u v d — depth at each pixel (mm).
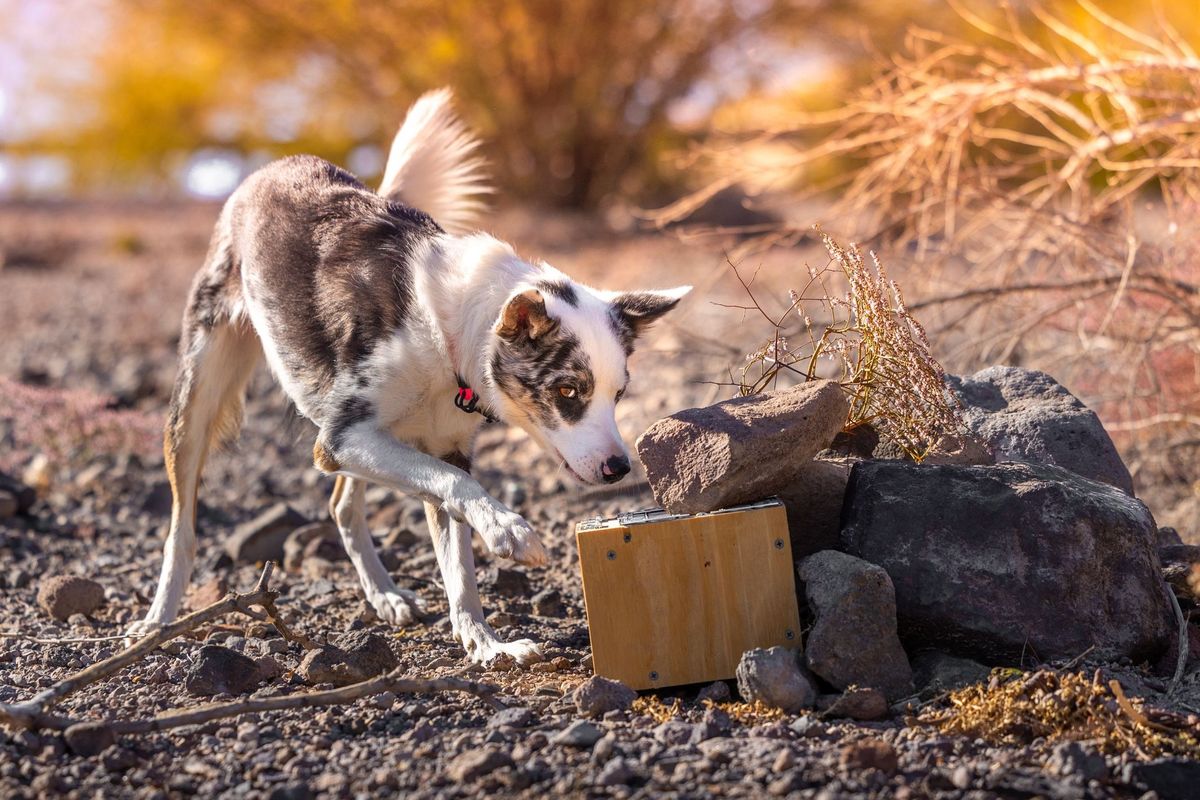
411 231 4363
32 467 7180
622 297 4324
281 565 5688
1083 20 8008
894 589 3479
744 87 18484
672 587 3553
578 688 3379
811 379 4152
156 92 23531
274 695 3596
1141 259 5906
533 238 17500
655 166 20719
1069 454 4223
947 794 2760
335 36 19672
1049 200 6453
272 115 22922
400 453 4039
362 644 3760
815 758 2920
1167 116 5766
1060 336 6477
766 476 3527
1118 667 3451
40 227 20375
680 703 3439
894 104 6488
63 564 5730
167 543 4770
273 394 9352
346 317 4188
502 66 19562
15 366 10258
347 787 2895
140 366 10117
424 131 5199
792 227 6855
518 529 3646
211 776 2990
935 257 6352
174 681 3811
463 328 4125
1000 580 3527
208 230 20516
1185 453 6000
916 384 3951
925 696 3377
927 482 3652
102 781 2947
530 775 2877
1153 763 2854
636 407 7785
